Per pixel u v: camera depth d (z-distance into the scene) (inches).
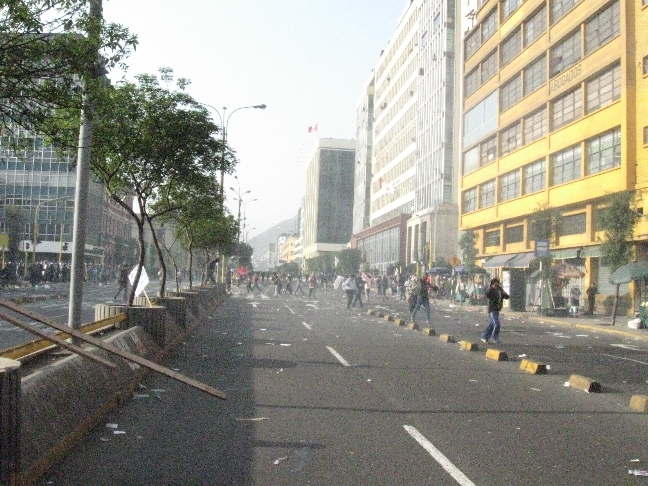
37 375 233.3
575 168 1547.7
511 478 221.9
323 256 5482.3
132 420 291.6
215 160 560.4
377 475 222.2
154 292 1740.9
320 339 694.5
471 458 245.4
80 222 391.5
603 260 1120.8
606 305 1392.7
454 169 2817.4
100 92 296.2
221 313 1121.4
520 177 1854.1
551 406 352.8
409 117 3462.1
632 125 1298.0
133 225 4185.5
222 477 215.9
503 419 316.5
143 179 566.3
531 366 490.6
